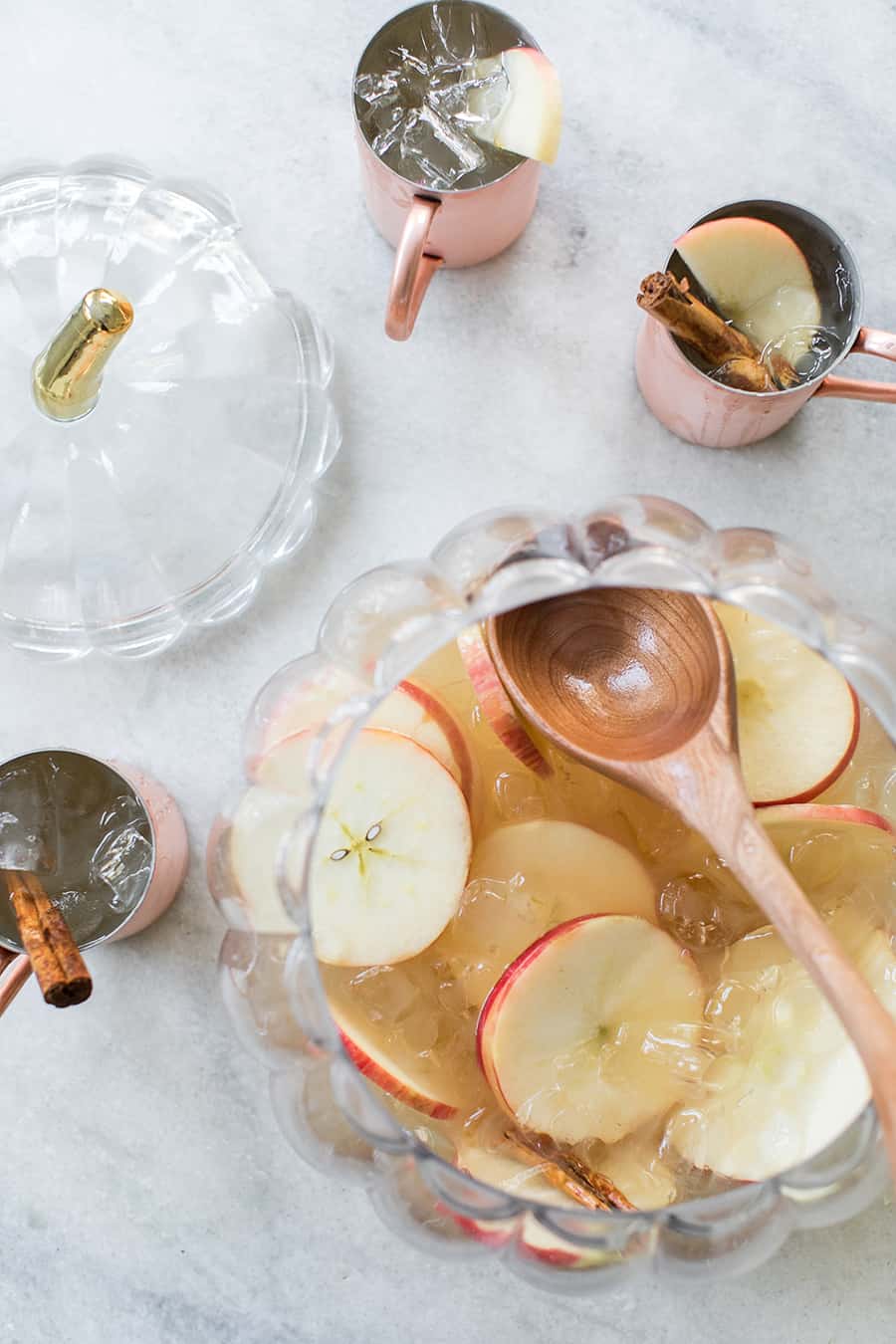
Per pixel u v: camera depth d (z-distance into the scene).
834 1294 0.68
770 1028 0.60
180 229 0.69
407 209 0.67
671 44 0.71
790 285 0.67
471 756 0.62
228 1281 0.69
